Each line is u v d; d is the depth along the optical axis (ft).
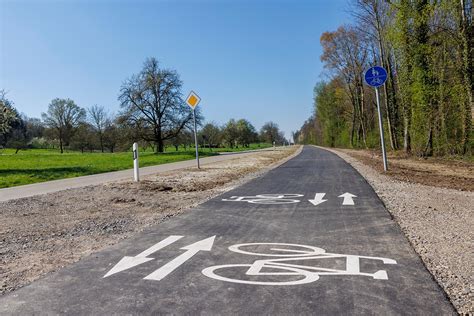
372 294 11.39
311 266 14.16
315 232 19.43
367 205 26.50
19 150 253.65
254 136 381.40
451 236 17.97
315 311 10.30
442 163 66.54
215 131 301.02
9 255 17.06
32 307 11.09
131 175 60.90
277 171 58.23
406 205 26.20
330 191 34.19
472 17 58.29
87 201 32.76
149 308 10.80
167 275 13.55
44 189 44.50
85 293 12.06
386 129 122.01
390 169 52.65
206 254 16.06
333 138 246.06
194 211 26.21
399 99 97.81
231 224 21.88
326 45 168.55
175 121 170.60
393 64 101.24
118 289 12.33
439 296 11.16
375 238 17.88
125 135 165.78
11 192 42.91
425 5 67.97
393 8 75.66
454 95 66.59
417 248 16.21
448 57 66.95
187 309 10.66
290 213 24.68
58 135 236.84
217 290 12.01
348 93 185.16
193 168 71.97
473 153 70.03
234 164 81.66
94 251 17.13
